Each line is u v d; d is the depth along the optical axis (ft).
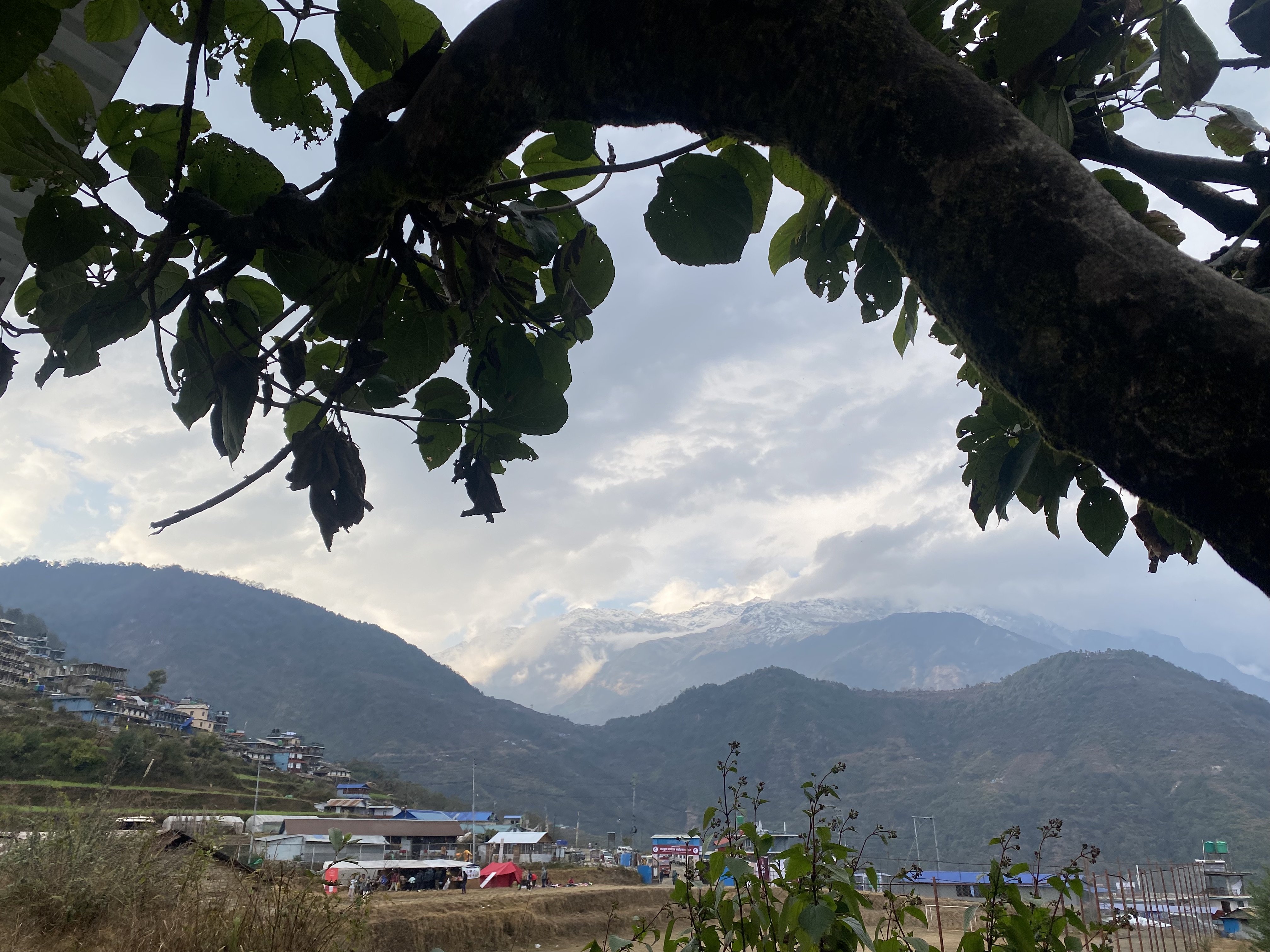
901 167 2.09
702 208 4.57
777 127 2.36
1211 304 1.69
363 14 4.32
